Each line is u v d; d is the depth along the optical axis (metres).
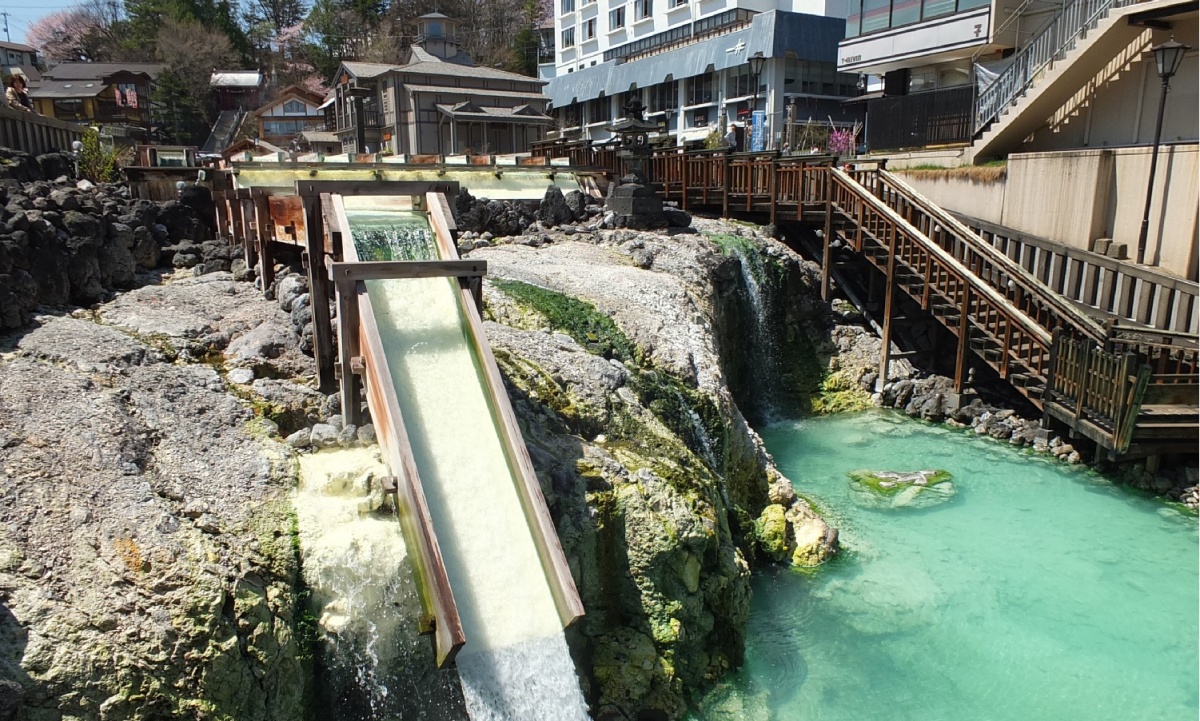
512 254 16.17
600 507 8.52
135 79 56.31
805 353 19.28
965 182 21.36
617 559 8.59
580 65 62.06
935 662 9.28
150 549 6.59
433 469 7.79
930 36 25.69
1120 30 18.70
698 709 8.31
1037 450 15.39
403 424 7.73
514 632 7.09
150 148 19.59
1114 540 12.03
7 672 5.47
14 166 14.84
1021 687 8.92
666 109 50.00
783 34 41.19
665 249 17.14
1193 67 18.89
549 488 8.34
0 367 8.52
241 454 8.23
